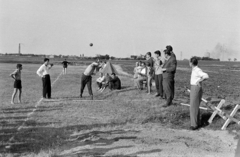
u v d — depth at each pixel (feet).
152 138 24.50
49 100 44.01
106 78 57.00
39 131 26.27
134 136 25.03
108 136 24.88
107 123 29.73
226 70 177.78
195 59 28.86
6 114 33.30
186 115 32.60
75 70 141.08
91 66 44.83
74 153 20.25
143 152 20.51
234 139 25.17
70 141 23.39
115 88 56.08
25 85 66.59
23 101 43.09
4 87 61.62
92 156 19.54
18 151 20.81
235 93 56.59
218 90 62.64
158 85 41.45
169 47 34.22
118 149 21.11
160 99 39.63
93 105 39.40
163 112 33.04
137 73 52.90
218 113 30.04
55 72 123.44
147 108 35.24
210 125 29.94
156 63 40.70
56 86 65.92
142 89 50.44
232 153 20.97
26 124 28.76
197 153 20.68
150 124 30.27
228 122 29.07
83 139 23.95
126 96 44.50
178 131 27.96
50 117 32.09
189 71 156.76
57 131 26.35
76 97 47.65
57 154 20.10
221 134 27.02
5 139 23.68
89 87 45.39
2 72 109.09
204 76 27.94
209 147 22.54
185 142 23.63
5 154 20.06
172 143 23.17
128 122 30.55
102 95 49.52
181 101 38.65
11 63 205.67
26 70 129.18
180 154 20.34
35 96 48.65
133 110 34.91
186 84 75.51
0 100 43.80
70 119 31.27
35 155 19.92
